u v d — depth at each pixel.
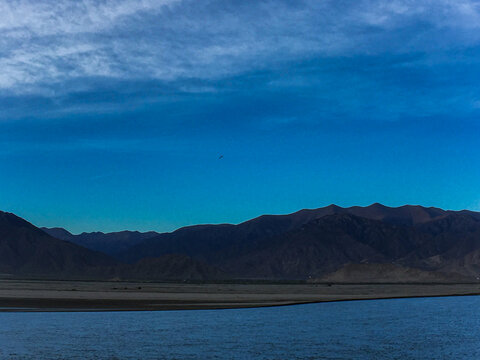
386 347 36.06
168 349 34.06
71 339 37.53
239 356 31.97
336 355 32.78
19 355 31.41
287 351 33.88
